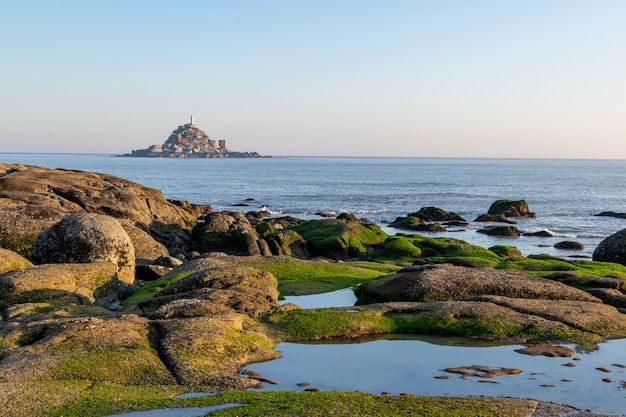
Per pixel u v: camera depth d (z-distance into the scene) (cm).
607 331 2119
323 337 2059
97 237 2897
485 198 12112
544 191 14388
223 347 1797
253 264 3164
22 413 1314
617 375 1730
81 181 5047
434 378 1695
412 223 7162
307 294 2762
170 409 1359
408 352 1927
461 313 2214
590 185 17225
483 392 1591
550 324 2139
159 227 4869
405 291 2494
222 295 2230
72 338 1728
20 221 3578
